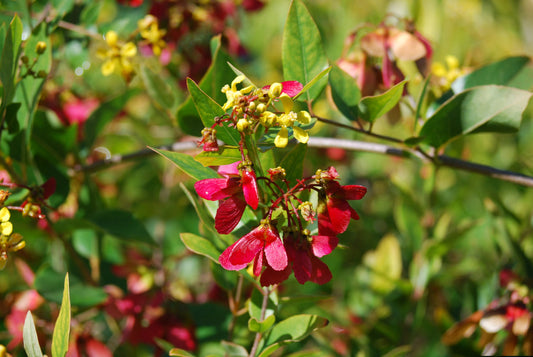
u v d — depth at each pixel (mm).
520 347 491
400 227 564
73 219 472
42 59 458
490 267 580
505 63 469
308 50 437
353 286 616
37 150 496
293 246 387
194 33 558
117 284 524
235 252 378
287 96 385
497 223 531
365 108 440
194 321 507
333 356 538
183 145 490
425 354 594
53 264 552
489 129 438
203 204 433
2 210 411
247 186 377
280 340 421
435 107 464
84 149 523
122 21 524
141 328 495
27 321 398
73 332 489
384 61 461
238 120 383
